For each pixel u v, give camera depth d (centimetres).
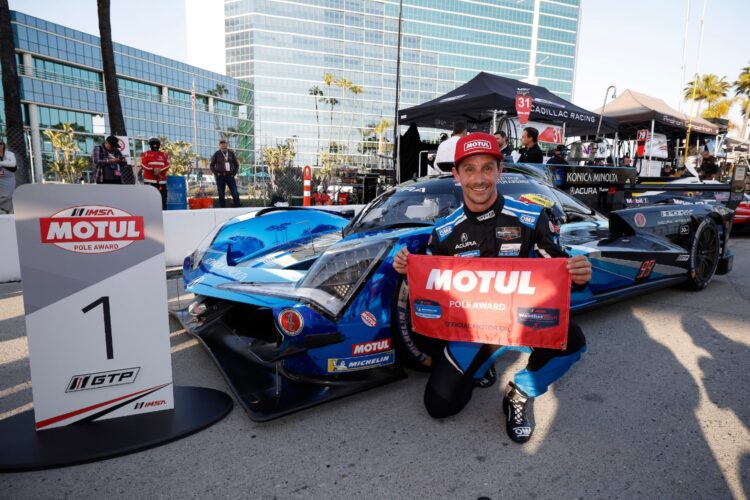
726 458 155
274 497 141
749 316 308
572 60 9231
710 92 4281
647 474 148
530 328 152
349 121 8294
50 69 4456
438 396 172
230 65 8131
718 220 378
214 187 1434
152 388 187
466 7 8538
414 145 854
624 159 1039
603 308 332
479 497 138
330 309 182
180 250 541
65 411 176
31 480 150
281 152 5866
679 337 272
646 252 304
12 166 602
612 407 192
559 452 161
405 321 200
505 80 873
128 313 180
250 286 214
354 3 8144
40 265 166
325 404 198
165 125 5697
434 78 8619
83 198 167
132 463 159
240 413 192
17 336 291
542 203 165
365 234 235
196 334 248
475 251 165
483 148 154
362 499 139
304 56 8044
